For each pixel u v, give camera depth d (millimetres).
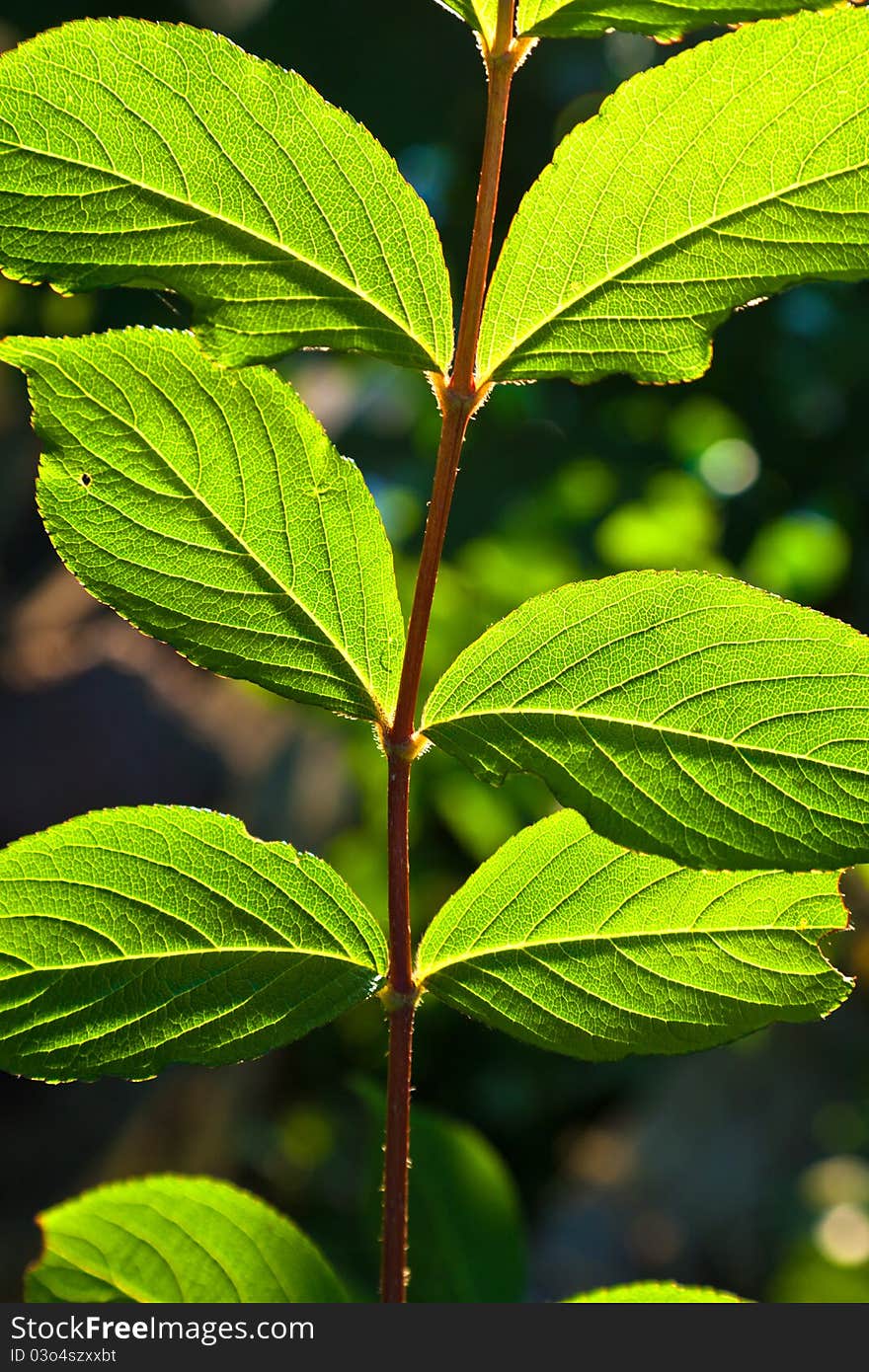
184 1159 1493
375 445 1134
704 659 388
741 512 1141
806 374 1035
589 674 393
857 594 1182
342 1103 1618
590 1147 1436
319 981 402
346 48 882
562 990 406
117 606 396
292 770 1550
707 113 381
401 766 399
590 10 386
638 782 390
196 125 382
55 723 1687
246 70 381
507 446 1088
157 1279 425
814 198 382
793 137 381
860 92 378
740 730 388
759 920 403
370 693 401
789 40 378
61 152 382
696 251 386
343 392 1246
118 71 380
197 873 399
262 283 387
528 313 390
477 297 389
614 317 389
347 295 389
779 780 387
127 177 383
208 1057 398
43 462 393
